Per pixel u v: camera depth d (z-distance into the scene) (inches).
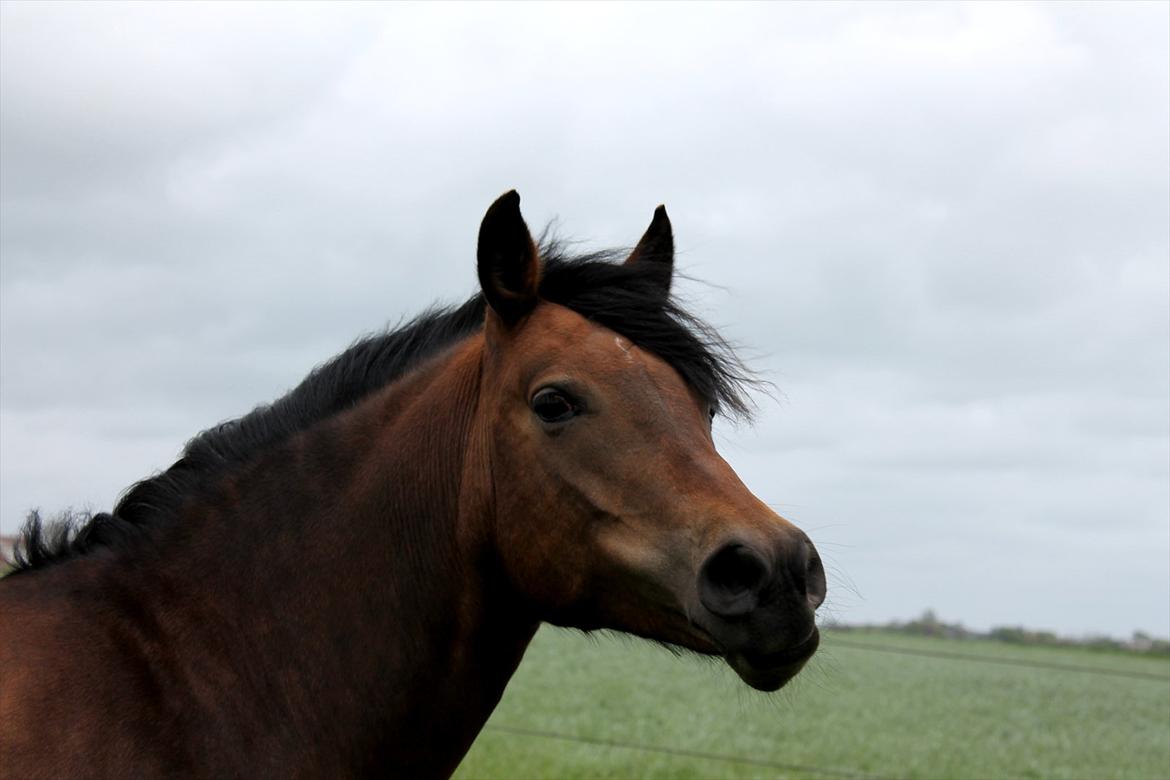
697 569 109.4
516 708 591.2
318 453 128.6
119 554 121.4
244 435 130.3
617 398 118.2
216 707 115.5
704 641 112.7
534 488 119.2
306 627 121.0
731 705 657.0
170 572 121.2
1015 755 514.6
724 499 112.7
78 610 116.0
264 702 117.8
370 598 123.0
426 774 124.7
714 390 124.5
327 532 124.5
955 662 991.0
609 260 134.3
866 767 475.5
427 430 128.4
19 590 117.0
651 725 556.1
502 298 124.1
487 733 475.5
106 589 118.4
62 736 106.2
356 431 130.3
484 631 125.6
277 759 116.3
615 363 120.0
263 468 127.9
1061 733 575.8
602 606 119.7
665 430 117.3
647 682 749.9
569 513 118.0
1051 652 1190.9
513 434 120.9
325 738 119.0
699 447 117.4
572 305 126.3
